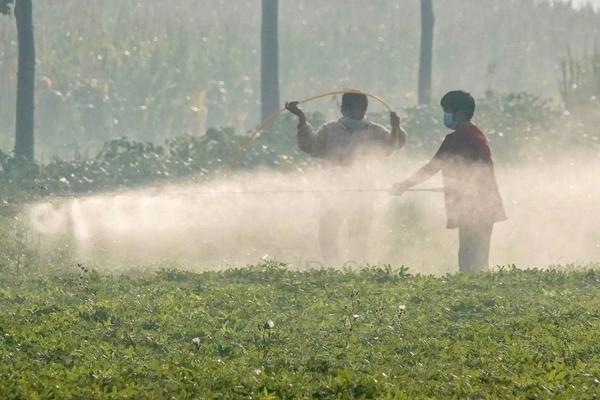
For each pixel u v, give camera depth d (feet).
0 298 137.49
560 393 94.48
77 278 150.61
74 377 97.09
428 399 92.94
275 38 318.86
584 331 116.88
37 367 101.30
